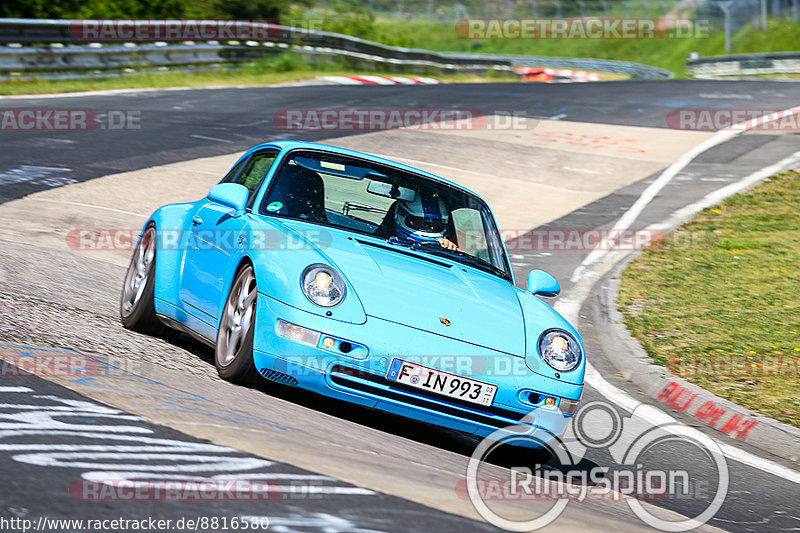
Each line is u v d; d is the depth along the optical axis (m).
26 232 34.22
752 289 36.66
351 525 9.36
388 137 68.56
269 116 75.38
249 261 17.81
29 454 10.52
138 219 40.00
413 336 16.31
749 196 55.00
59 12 114.81
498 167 61.41
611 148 69.56
